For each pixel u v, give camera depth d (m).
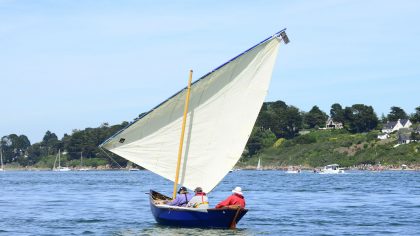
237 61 51.34
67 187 155.25
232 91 51.97
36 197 109.69
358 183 169.12
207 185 52.75
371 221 63.66
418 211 75.00
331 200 96.56
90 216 69.81
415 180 189.00
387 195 109.50
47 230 57.03
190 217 52.09
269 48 51.22
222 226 51.53
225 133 52.28
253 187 144.62
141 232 53.50
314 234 53.44
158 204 54.34
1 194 121.44
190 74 52.09
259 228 57.41
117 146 52.66
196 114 52.62
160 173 52.97
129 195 113.50
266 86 51.53
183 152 52.84
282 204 87.88
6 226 60.31
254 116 51.72
